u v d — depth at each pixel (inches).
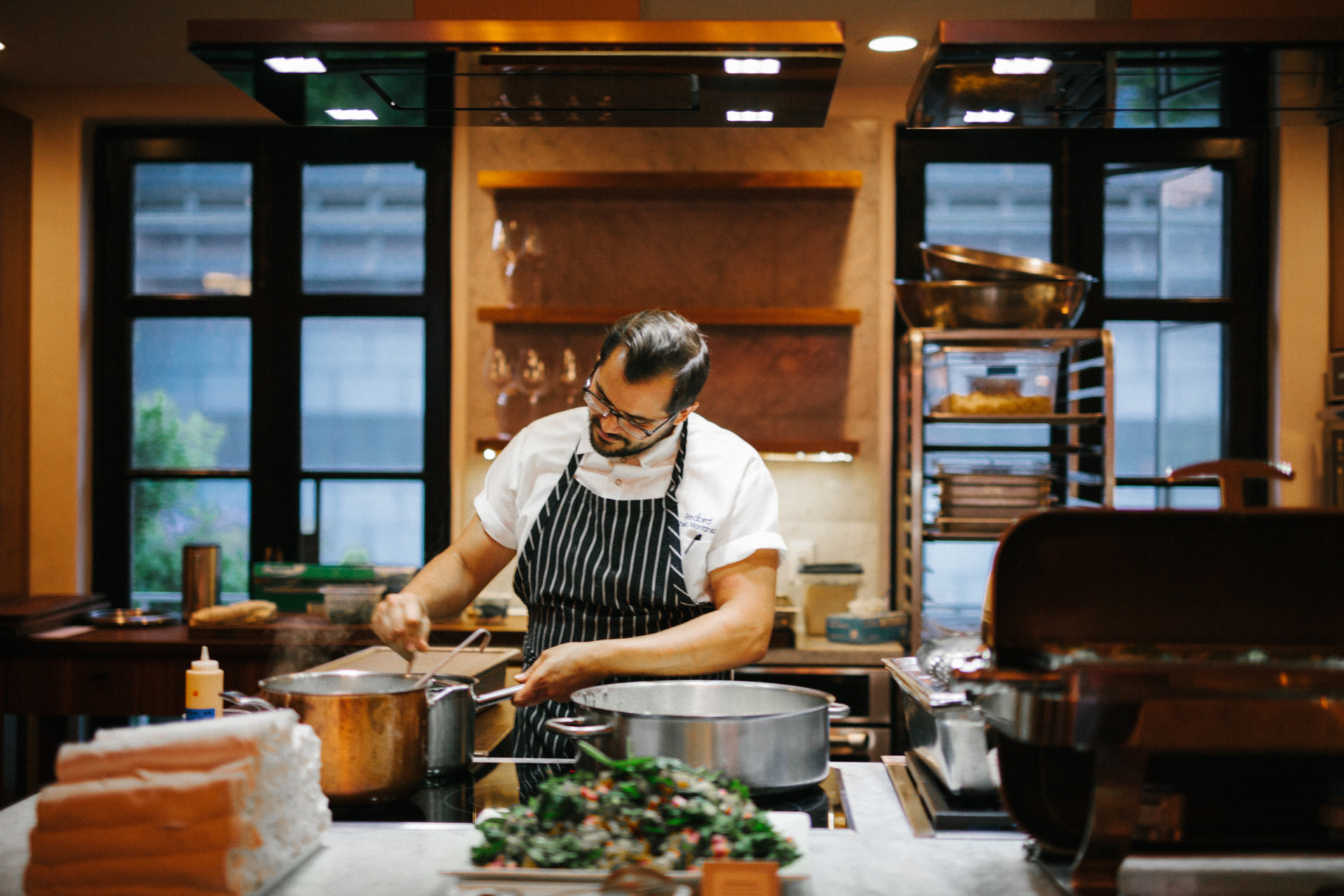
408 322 157.9
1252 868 46.6
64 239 154.9
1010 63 68.5
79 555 155.9
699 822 42.6
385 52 68.5
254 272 157.3
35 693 132.0
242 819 39.8
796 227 152.5
